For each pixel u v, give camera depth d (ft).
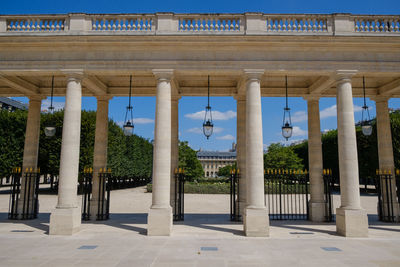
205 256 37.22
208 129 58.49
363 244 44.45
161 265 33.40
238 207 65.41
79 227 52.95
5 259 35.50
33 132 69.05
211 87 69.97
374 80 65.31
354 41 53.57
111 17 56.59
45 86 70.38
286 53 54.75
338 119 54.49
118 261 34.78
